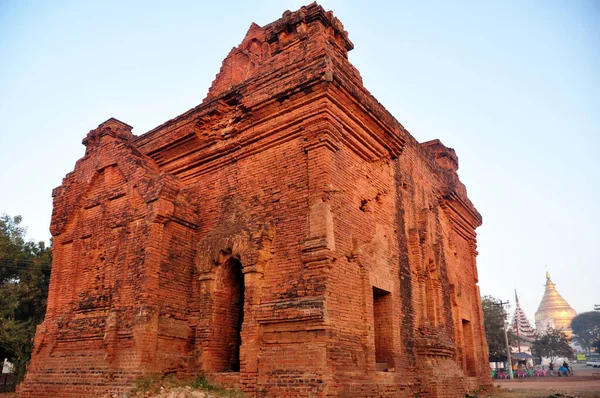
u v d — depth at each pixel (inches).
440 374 650.8
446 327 778.2
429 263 747.4
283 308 482.3
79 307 651.5
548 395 864.3
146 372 521.3
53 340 655.1
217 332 553.6
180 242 609.0
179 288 592.4
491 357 2628.0
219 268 572.1
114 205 680.4
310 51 551.8
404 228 692.1
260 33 839.7
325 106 515.5
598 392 952.3
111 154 708.7
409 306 646.5
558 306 6264.8
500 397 807.7
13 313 1316.4
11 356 1194.0
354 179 566.9
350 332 490.9
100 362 566.3
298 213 517.7
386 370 566.6
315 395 430.9
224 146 607.8
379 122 587.2
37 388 629.9
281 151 559.8
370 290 537.6
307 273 486.3
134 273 583.5
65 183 764.0
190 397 469.7
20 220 1508.4
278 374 463.5
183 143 642.8
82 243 705.6
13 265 1389.0
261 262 521.3
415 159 796.6
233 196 595.5
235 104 605.3
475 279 1035.3
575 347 6122.1
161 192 594.2
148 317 543.2
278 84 544.7
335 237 500.1
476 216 1049.5
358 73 623.2
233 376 506.0
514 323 4911.4
